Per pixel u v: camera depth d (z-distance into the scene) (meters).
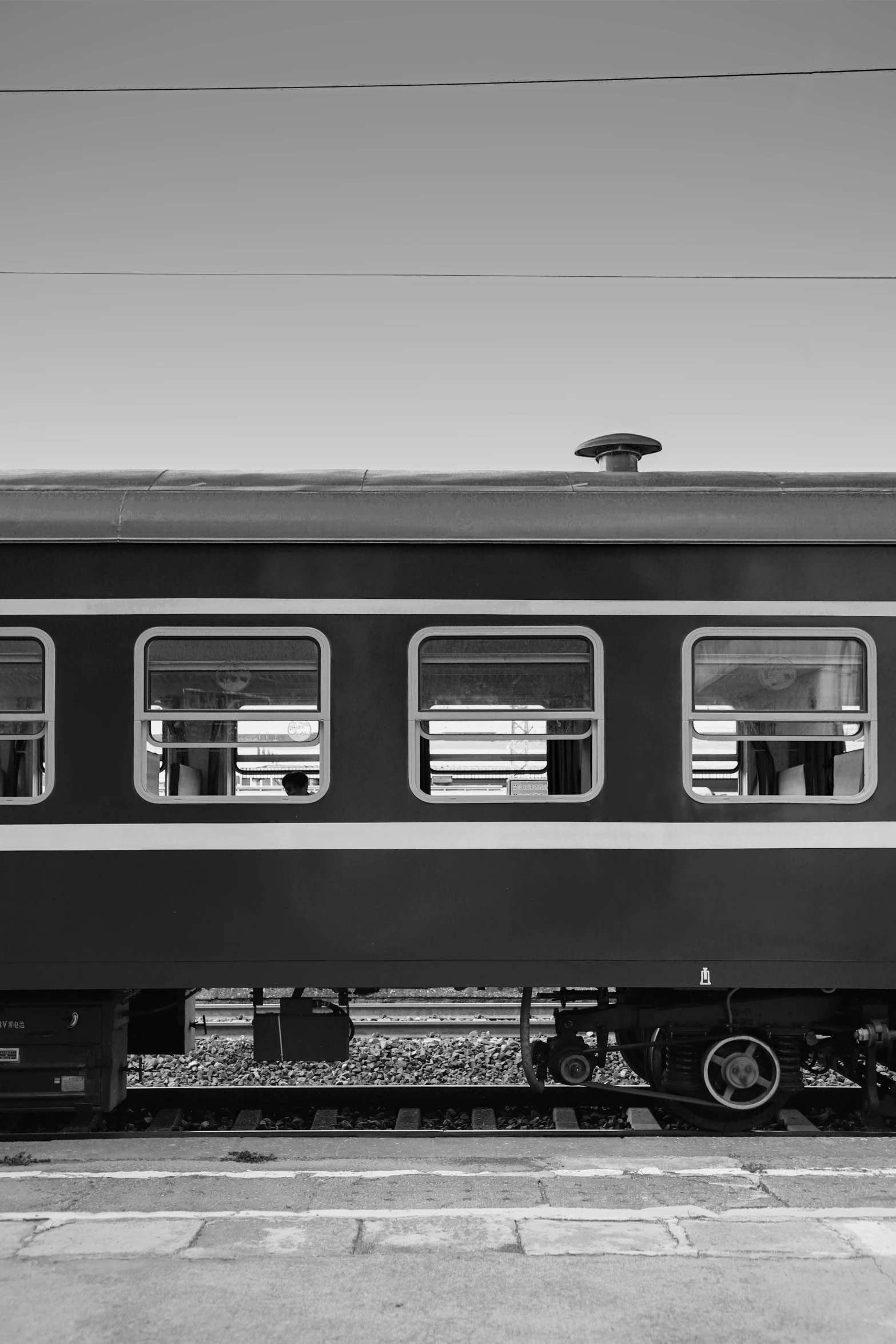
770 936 5.91
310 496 6.09
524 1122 6.64
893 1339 3.40
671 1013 6.29
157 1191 4.73
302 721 6.00
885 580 6.07
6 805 5.92
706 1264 3.91
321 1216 4.37
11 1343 3.37
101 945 5.88
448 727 6.01
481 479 6.22
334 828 5.92
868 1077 6.34
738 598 6.05
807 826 5.95
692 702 6.01
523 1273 3.84
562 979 5.88
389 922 5.89
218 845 5.90
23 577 6.04
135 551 6.05
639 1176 4.94
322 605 6.02
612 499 6.10
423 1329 3.46
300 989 6.25
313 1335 3.43
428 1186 4.79
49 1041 6.12
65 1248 4.05
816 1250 4.03
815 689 6.05
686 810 5.95
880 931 5.92
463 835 5.92
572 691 6.04
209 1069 7.77
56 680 5.98
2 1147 5.64
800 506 6.07
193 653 6.04
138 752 5.95
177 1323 3.50
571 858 5.92
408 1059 7.94
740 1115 6.37
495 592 6.04
